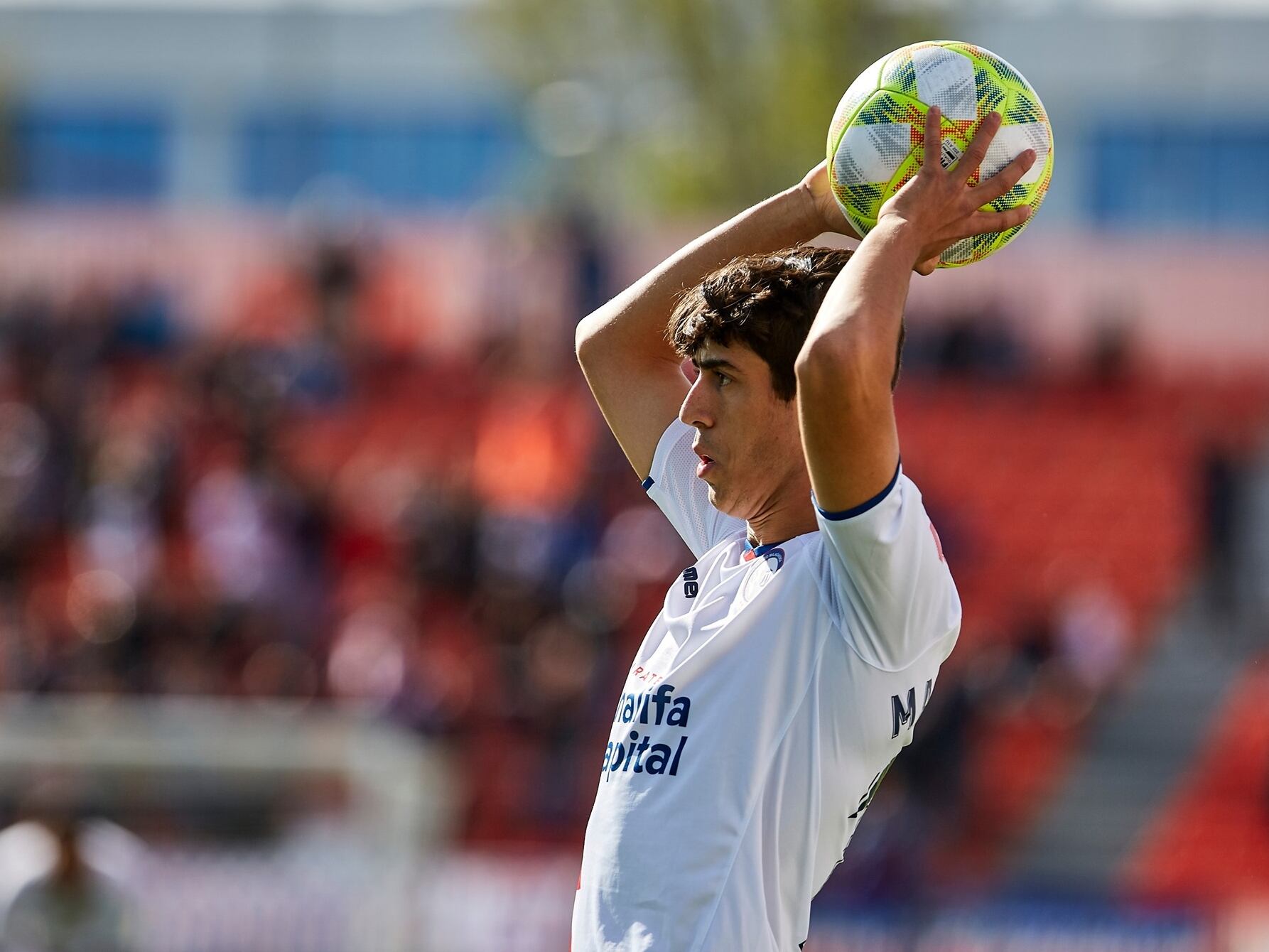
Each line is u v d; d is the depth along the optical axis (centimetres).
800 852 1038
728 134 8781
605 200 9644
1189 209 9944
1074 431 7512
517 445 6297
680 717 1048
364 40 10538
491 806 4631
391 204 10462
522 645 5338
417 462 6631
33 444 6369
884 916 4153
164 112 10631
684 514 1252
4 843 3089
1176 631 6631
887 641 1012
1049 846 5603
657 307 1253
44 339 7162
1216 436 7456
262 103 10606
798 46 8425
